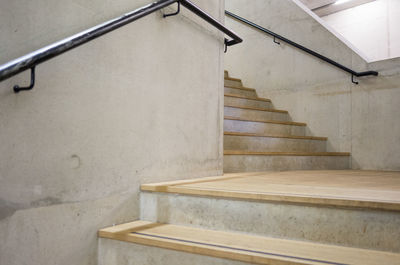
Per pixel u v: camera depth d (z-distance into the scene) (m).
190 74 1.96
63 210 1.20
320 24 3.62
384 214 1.08
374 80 3.19
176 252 1.18
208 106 2.13
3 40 1.02
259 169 2.58
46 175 1.14
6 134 1.02
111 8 1.44
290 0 3.92
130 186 1.52
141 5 1.62
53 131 1.17
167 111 1.76
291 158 2.80
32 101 1.10
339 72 3.44
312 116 3.64
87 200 1.30
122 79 1.47
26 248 1.07
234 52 4.48
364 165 3.22
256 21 4.26
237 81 4.26
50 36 1.17
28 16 1.10
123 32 1.48
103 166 1.37
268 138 2.94
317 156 3.02
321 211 1.18
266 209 1.27
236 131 2.90
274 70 4.02
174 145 1.81
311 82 3.67
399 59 3.05
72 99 1.24
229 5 4.61
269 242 1.19
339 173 2.53
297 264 0.96
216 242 1.19
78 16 1.29
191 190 1.44
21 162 1.06
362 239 1.11
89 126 1.31
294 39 3.84
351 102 3.34
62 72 1.20
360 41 5.95
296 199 1.21
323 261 0.97
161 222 1.51
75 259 1.25
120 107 1.46
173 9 1.82
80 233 1.27
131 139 1.52
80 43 1.06
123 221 1.48
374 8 5.80
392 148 3.05
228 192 1.34
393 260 0.99
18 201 1.05
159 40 1.71
